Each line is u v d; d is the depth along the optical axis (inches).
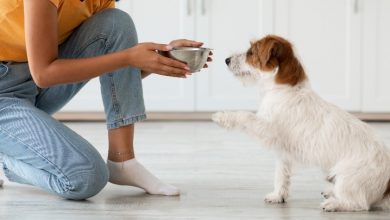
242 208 81.4
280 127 82.0
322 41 167.8
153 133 151.3
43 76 75.5
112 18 86.9
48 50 75.2
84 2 84.5
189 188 93.1
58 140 81.1
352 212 78.9
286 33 167.8
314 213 78.8
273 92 83.7
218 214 78.4
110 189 92.2
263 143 83.1
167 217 77.0
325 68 168.6
